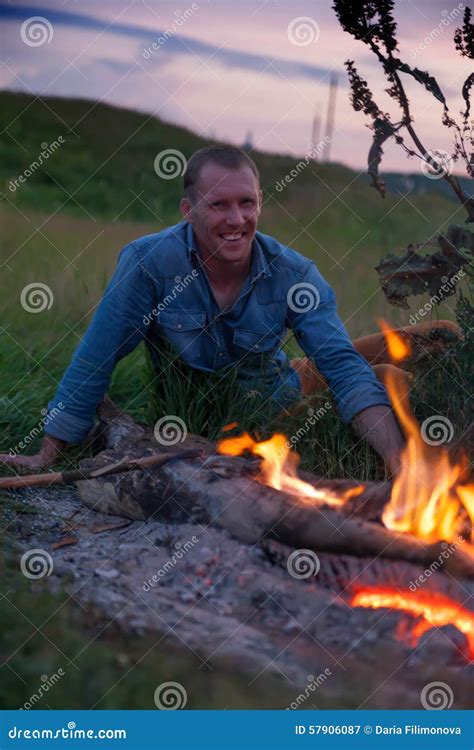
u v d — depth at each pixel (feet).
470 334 12.50
